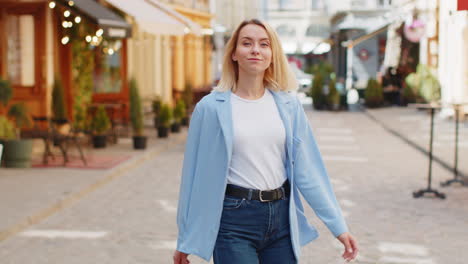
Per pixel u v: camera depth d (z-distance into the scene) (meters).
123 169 11.09
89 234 6.63
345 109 28.89
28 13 14.83
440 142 14.59
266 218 3.02
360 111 28.19
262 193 3.02
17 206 7.57
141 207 8.04
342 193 8.91
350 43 34.16
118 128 18.19
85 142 14.97
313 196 3.10
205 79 33.78
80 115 14.52
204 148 3.04
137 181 10.09
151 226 7.00
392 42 33.34
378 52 45.47
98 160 11.83
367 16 45.31
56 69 15.16
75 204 8.21
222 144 3.02
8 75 14.91
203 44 32.06
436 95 24.39
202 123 3.06
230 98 3.09
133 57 20.97
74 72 15.47
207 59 33.84
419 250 5.97
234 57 3.14
